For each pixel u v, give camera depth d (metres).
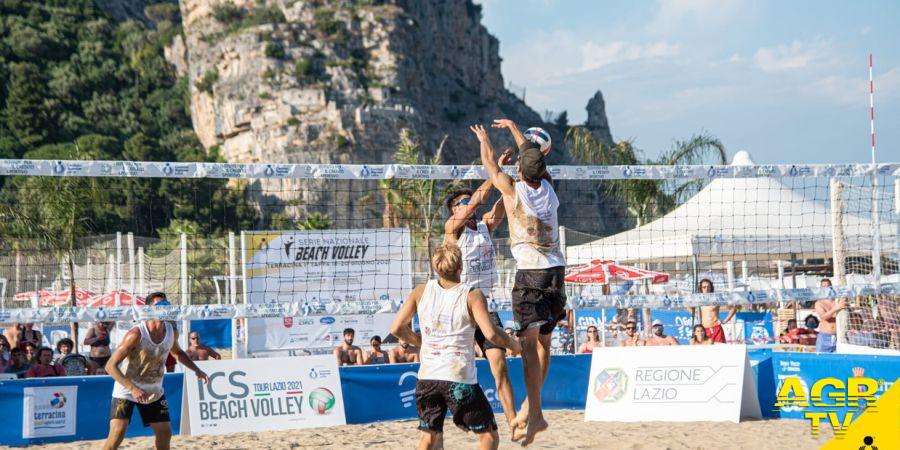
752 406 9.12
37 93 95.00
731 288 15.20
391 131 90.88
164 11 127.38
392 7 100.19
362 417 9.54
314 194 63.88
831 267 18.48
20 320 7.67
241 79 94.19
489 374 9.98
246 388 9.12
